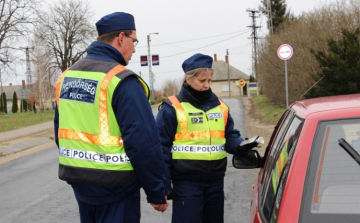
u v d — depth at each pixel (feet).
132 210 8.36
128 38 8.85
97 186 8.02
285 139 7.80
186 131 11.09
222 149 11.42
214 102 11.62
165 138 10.97
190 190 11.08
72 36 152.46
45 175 29.32
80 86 8.32
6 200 22.53
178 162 11.04
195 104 11.29
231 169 26.73
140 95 8.06
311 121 6.62
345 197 5.91
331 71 38.91
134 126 7.82
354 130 6.39
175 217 11.24
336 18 58.65
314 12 62.90
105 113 8.00
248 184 22.81
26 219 18.84
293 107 9.22
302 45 61.36
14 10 102.42
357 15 57.98
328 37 56.75
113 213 8.12
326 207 5.85
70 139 8.23
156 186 8.16
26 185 26.22
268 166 9.16
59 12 150.51
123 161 8.02
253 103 99.66
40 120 84.79
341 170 6.07
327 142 6.33
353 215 5.73
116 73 8.09
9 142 51.34
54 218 18.78
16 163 36.29
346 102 7.39
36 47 145.79
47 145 49.65
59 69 153.69
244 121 62.18
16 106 163.32
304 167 6.15
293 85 61.82
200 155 11.03
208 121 11.25
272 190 7.04
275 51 72.18
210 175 11.16
